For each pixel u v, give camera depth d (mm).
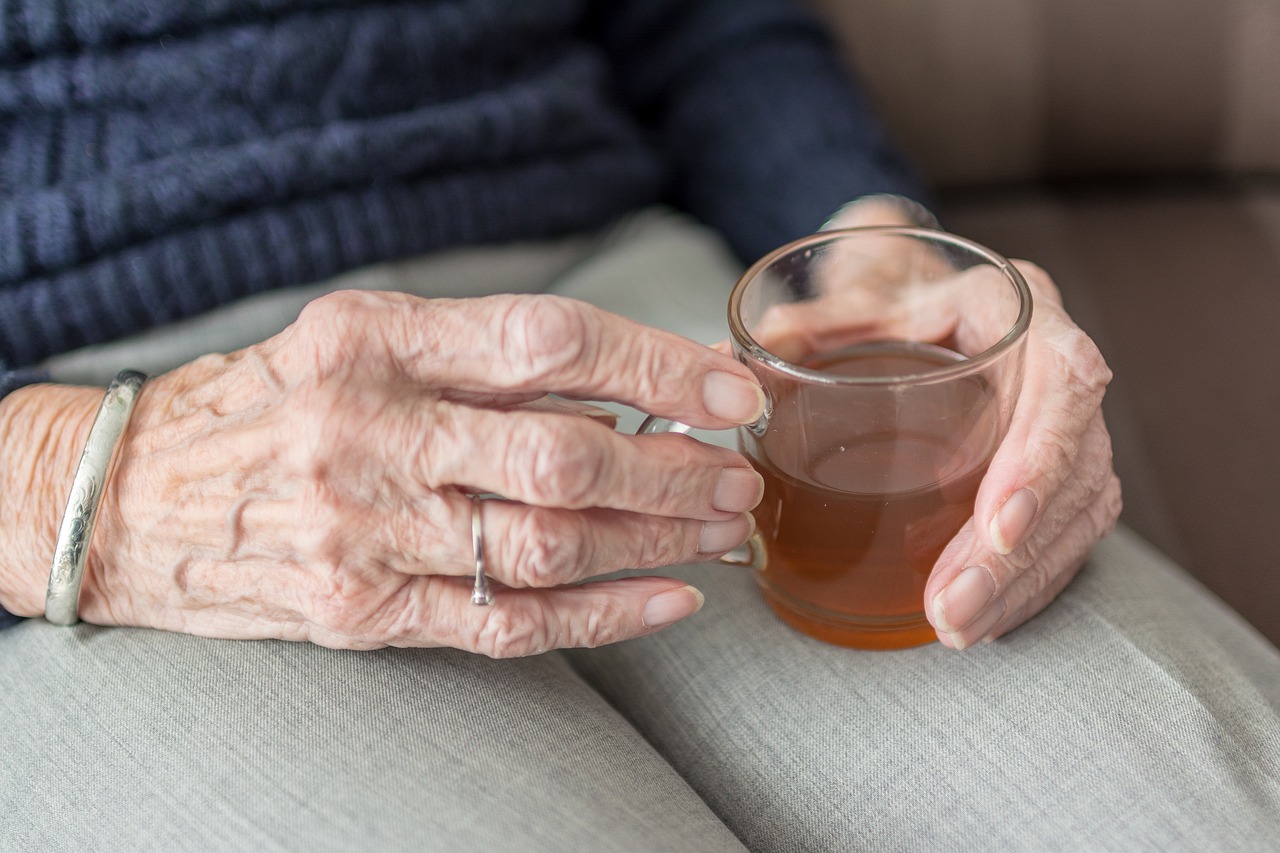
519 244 525
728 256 584
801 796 385
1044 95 633
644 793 380
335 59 469
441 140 486
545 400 383
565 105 521
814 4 638
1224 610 442
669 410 364
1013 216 663
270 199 467
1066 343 406
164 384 407
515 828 360
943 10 622
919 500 372
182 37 453
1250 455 522
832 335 425
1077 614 408
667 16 614
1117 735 379
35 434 415
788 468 378
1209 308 576
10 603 422
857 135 568
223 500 380
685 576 437
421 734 379
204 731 381
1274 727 384
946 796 376
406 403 362
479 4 490
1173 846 360
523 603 376
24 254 440
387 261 489
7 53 441
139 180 448
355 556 370
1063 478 385
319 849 355
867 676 401
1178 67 608
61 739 386
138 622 410
